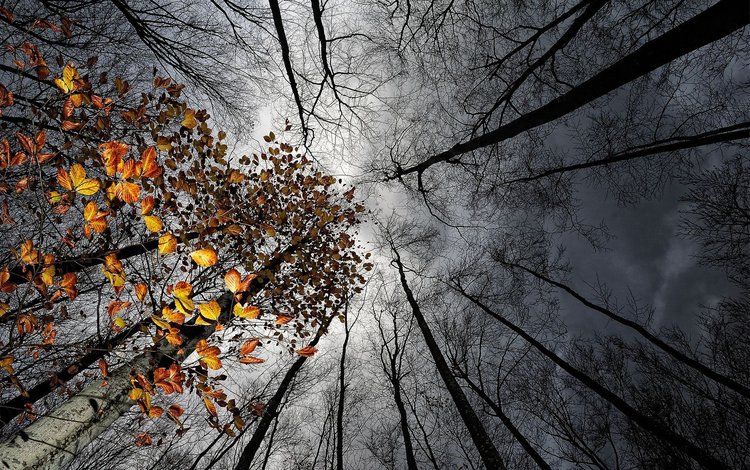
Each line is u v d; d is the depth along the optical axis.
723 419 7.34
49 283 2.82
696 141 4.92
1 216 3.09
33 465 2.04
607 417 8.55
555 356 7.71
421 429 8.80
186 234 5.95
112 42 5.19
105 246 3.82
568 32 5.51
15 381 2.84
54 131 4.15
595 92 4.29
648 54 3.60
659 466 7.73
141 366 3.12
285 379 8.00
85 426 2.43
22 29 3.79
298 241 8.45
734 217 6.86
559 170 7.21
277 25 4.86
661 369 8.24
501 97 6.97
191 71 6.06
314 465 8.80
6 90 3.21
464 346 9.53
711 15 3.04
